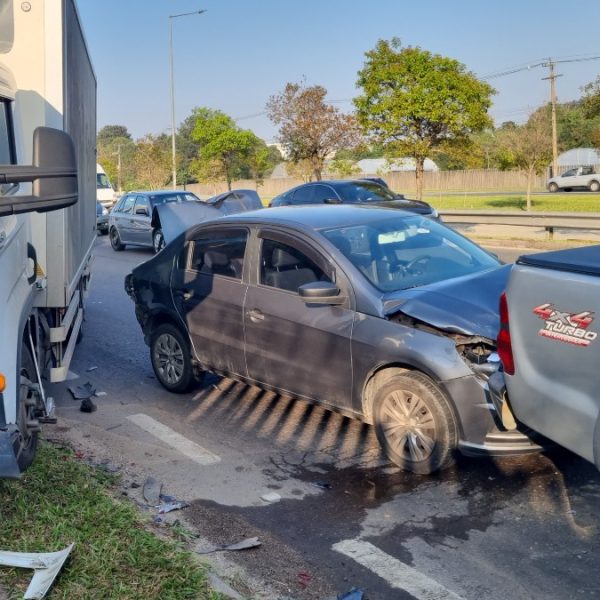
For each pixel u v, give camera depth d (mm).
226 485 5262
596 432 3678
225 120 40906
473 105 25109
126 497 4930
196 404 7074
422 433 5156
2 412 3973
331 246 5840
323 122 29875
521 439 4855
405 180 61438
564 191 51281
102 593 3576
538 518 4602
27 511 4387
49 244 5789
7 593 3562
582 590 3834
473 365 4945
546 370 3934
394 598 3830
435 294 5406
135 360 8828
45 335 5988
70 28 6340
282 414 6688
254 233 6402
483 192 56469
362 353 5453
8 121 4719
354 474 5375
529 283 4000
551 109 49062
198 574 3777
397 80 25438
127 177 61375
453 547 4312
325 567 4137
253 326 6273
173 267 7160
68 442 6023
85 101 8359
